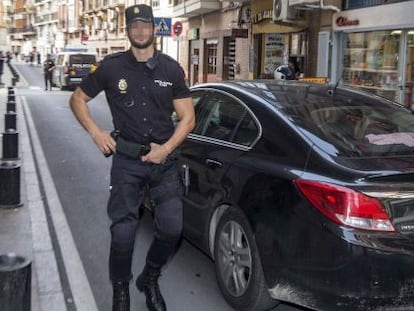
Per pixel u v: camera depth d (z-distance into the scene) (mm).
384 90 12586
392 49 12289
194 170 4617
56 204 6957
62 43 77938
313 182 3406
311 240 3338
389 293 3148
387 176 3289
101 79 3660
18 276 2932
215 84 5051
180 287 4469
